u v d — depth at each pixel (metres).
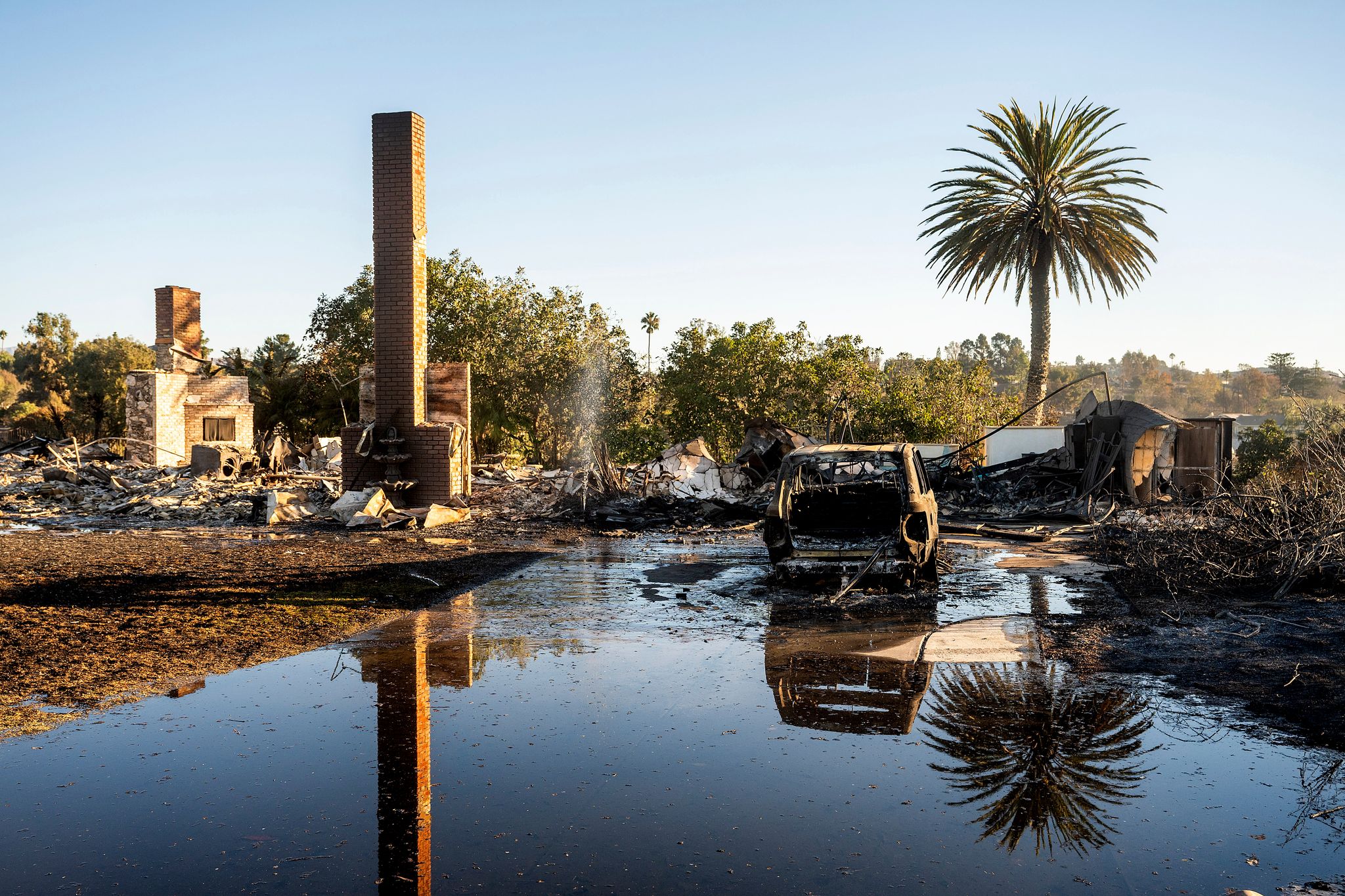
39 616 7.84
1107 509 17.36
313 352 44.34
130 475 21.91
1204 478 22.92
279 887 3.24
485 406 40.47
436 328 40.91
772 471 21.06
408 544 13.59
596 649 6.94
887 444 10.67
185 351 30.12
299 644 7.03
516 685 5.92
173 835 3.68
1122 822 3.82
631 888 3.23
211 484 19.75
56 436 40.94
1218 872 3.37
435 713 5.32
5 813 3.88
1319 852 3.54
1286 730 4.92
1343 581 8.80
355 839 3.65
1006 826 3.78
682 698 5.62
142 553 12.09
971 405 37.84
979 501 20.44
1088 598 8.95
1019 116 38.22
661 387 41.47
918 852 3.54
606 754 4.64
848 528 11.35
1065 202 38.41
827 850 3.55
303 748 4.71
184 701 5.53
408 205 17.20
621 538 14.59
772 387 36.72
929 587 9.58
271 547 12.90
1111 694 5.61
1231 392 131.50
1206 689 5.68
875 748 4.71
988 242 39.34
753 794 4.12
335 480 20.78
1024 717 5.21
